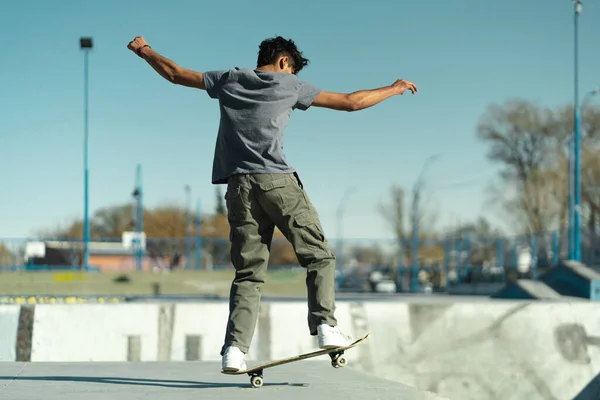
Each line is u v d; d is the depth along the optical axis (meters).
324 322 3.64
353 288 51.12
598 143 53.69
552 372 7.37
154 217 76.62
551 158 55.03
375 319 7.11
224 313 7.16
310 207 3.71
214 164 3.82
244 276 3.75
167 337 7.01
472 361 7.22
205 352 7.05
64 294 27.50
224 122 3.72
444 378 7.12
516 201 56.69
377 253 60.66
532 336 7.38
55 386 3.89
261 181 3.62
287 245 45.19
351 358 6.98
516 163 55.94
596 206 53.34
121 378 4.33
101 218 80.12
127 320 6.96
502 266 39.66
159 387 3.88
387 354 7.06
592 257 35.09
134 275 28.64
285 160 3.69
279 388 3.84
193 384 4.04
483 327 7.30
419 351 7.12
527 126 55.12
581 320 7.52
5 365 5.07
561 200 54.75
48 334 6.81
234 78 3.73
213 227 77.38
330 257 3.73
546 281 21.38
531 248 38.34
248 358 7.00
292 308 7.17
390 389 3.82
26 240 29.56
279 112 3.66
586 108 53.25
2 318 6.77
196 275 29.39
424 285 41.84
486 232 67.69
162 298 24.89
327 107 3.78
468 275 40.44
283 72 3.80
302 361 5.44
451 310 7.25
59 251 33.41
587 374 7.41
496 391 7.19
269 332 7.07
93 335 6.88
